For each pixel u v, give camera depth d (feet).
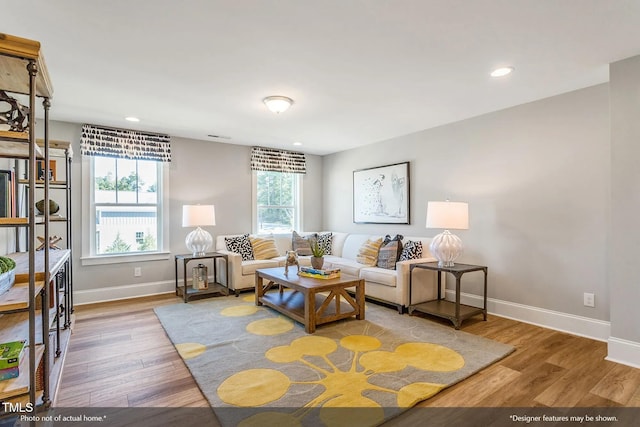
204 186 16.33
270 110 11.39
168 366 7.86
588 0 5.67
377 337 9.60
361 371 7.51
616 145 8.03
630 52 7.57
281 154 18.67
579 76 8.92
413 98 10.56
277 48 7.33
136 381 7.16
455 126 13.28
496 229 11.90
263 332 9.99
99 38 6.85
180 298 14.11
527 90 9.92
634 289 7.79
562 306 10.26
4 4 5.65
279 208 19.12
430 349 8.73
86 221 13.43
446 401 6.43
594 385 6.98
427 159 14.42
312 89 9.73
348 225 18.72
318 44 7.16
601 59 7.91
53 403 6.07
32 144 4.61
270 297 12.93
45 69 5.18
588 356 8.37
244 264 14.75
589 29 6.61
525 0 5.68
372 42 7.10
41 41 6.94
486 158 12.21
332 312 10.98
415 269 12.12
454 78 9.00
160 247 15.19
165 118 12.62
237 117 12.52
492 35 6.83
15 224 4.54
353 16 6.14
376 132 14.92
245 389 6.77
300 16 6.12
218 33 6.70
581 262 9.87
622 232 7.95
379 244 14.47
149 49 7.34
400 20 6.28
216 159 16.70
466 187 12.87
